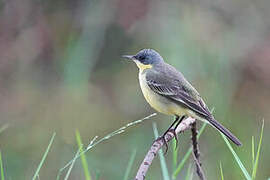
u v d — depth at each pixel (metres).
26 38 14.12
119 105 14.49
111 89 14.59
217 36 13.51
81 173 13.36
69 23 14.32
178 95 10.15
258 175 13.25
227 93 13.25
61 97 14.23
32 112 14.20
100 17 13.93
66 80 13.51
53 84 14.35
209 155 13.18
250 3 14.15
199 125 13.48
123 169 13.61
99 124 14.23
